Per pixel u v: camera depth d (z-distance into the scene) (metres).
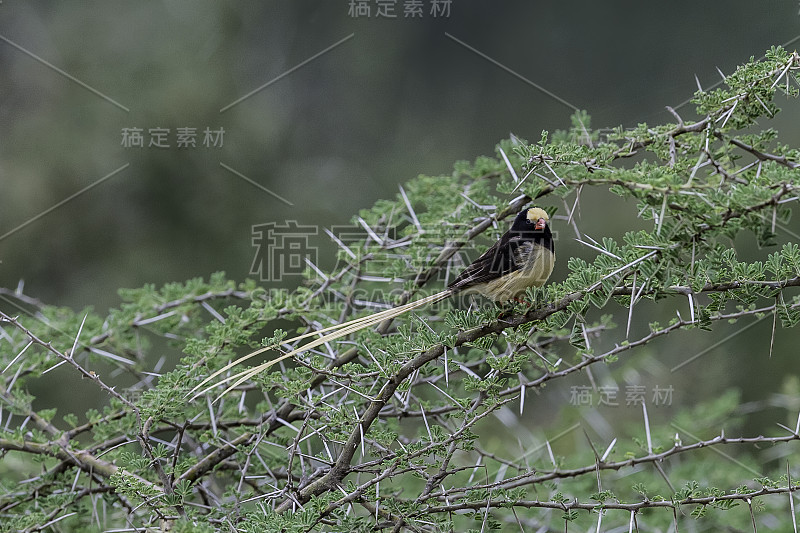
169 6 21.67
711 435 11.97
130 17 21.14
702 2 20.75
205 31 21.89
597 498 7.55
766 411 16.77
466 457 10.84
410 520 7.25
